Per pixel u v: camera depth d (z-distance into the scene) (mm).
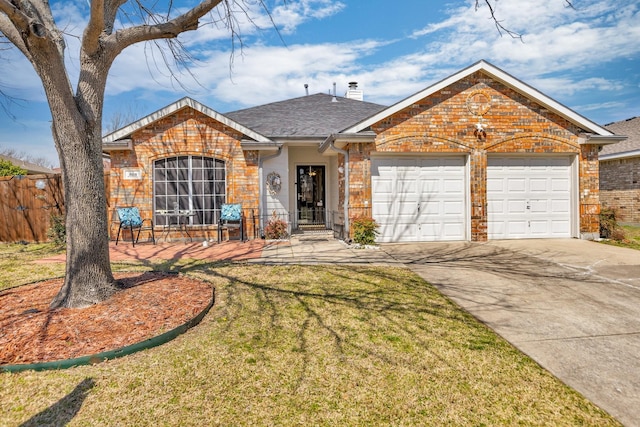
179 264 7359
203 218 10727
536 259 7859
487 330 4312
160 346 3789
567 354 3744
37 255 8750
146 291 5180
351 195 9766
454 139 9984
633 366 3510
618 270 6918
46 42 4047
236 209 10422
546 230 10562
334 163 12617
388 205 10141
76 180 4617
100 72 4770
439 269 7004
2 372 3242
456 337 4105
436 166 10250
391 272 6758
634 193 15156
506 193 10461
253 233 10836
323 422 2686
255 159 10820
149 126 10438
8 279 6328
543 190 10531
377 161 10102
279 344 3871
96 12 4105
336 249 9109
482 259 7879
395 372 3361
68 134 4570
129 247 9508
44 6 4562
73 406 2816
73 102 4535
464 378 3283
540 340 4062
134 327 4008
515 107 10094
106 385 3094
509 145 10094
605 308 5012
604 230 10555
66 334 3805
